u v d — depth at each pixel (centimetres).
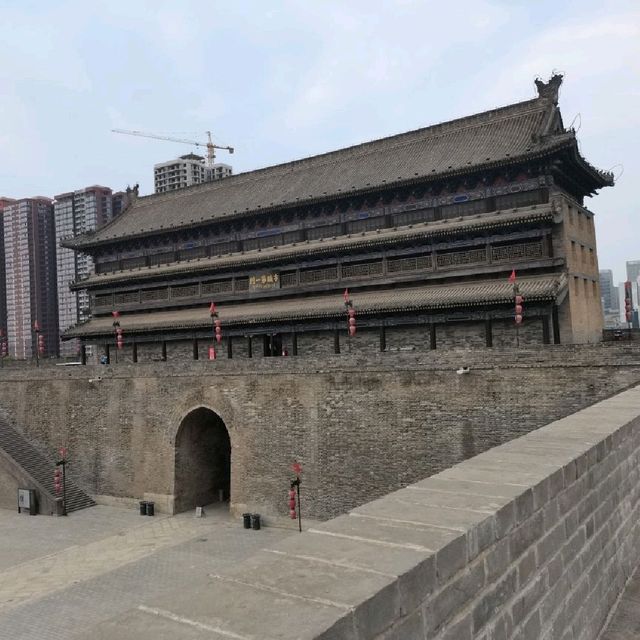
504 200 4925
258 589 491
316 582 500
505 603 690
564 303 4712
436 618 558
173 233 6900
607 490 1123
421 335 5122
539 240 4738
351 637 450
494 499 723
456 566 594
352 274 5606
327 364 4397
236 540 4347
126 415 5516
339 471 4306
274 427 4616
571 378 3572
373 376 4212
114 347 7406
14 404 6400
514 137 5262
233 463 4816
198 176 17575
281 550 573
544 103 5400
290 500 4419
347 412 4300
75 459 5841
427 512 677
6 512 5484
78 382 5884
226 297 6397
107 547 4400
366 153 6425
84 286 7462
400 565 532
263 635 422
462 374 3900
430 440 3988
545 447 1038
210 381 4969
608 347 3462
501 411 3769
